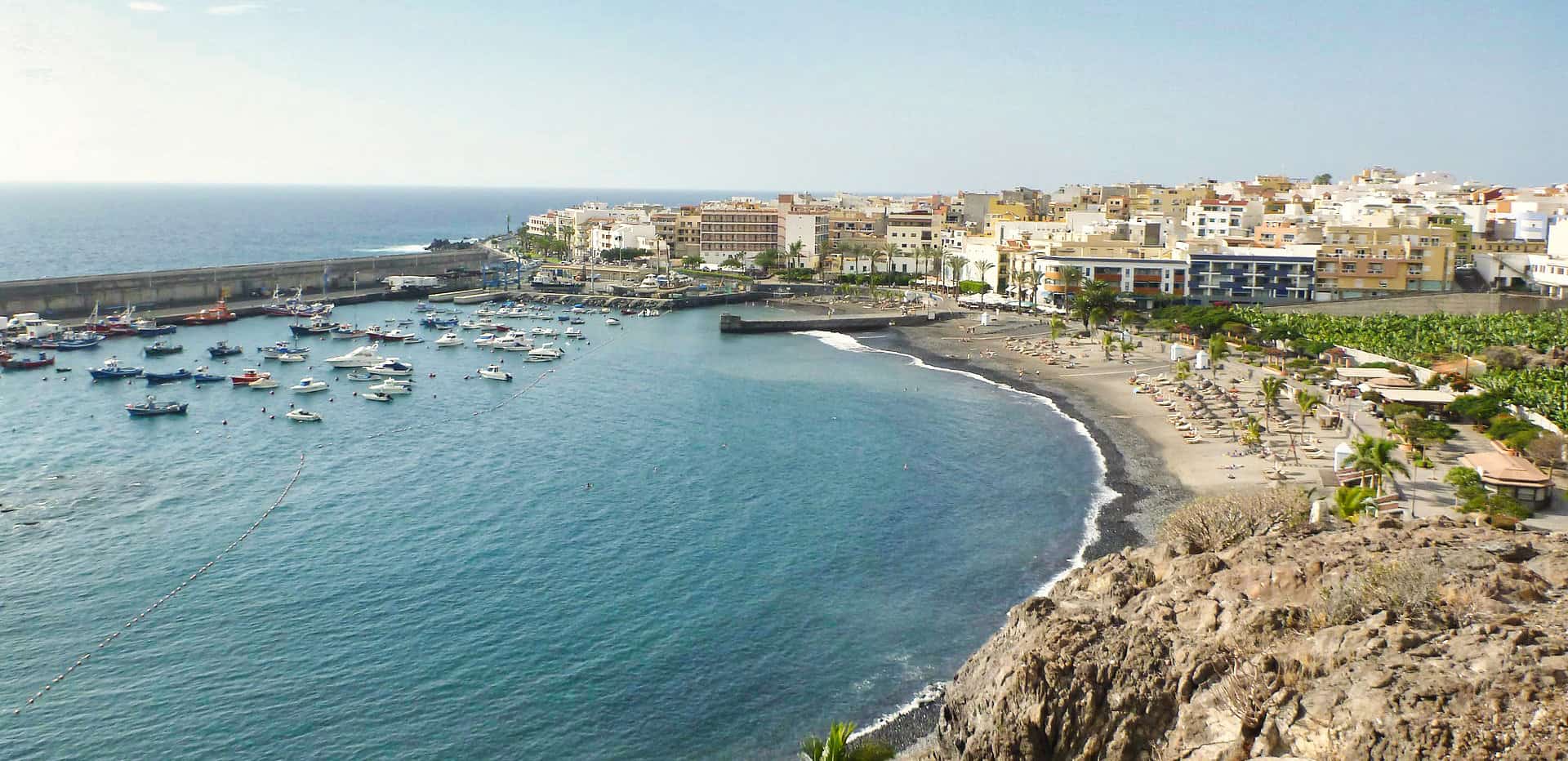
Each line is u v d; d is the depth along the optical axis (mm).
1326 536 71125
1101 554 113750
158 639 93125
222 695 84250
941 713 74000
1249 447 154125
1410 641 51594
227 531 121062
